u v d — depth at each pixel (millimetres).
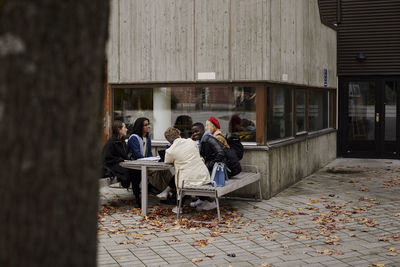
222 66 8938
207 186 7195
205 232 6551
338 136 15359
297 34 10469
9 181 1605
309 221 7156
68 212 1711
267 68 8648
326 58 13523
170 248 5828
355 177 11453
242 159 8867
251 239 6176
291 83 10000
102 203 8438
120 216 7516
